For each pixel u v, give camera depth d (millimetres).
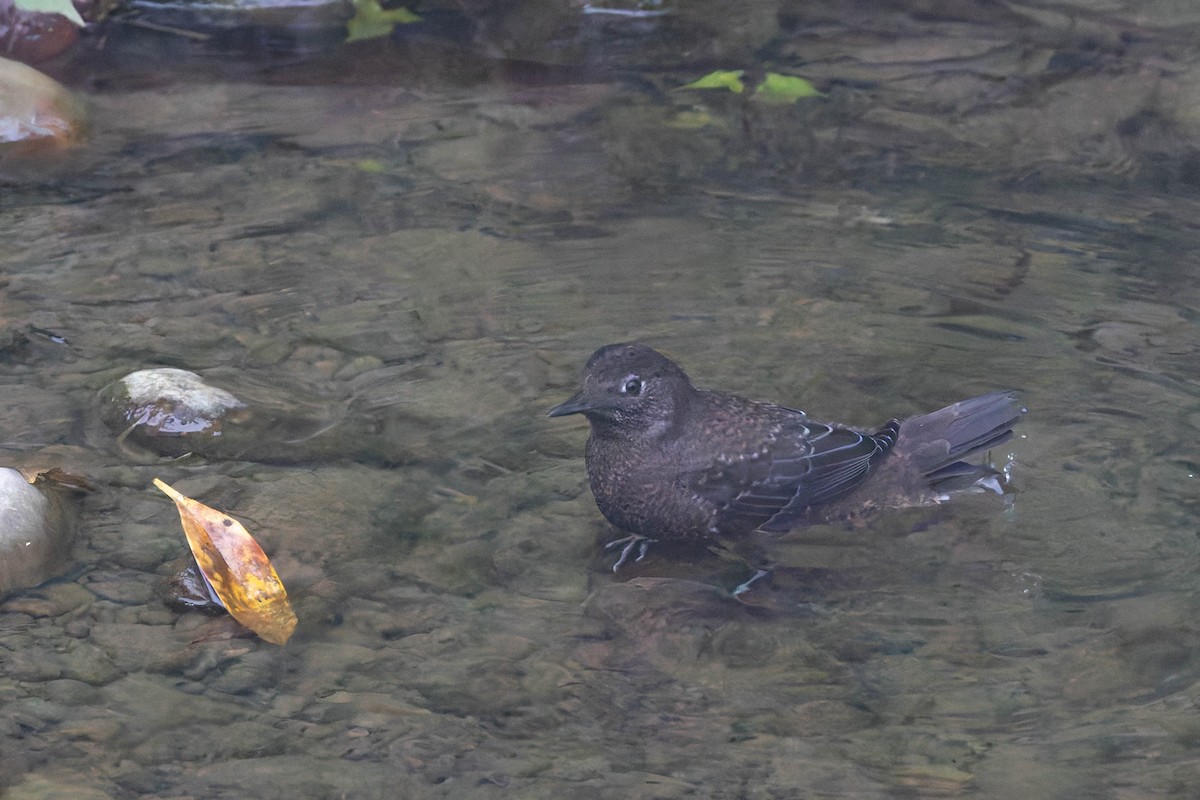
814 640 8289
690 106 16109
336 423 10484
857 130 15523
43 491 9148
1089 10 18391
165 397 10328
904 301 12148
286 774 7113
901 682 7887
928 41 17766
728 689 7844
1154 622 8383
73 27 17016
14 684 7730
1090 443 10211
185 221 13461
